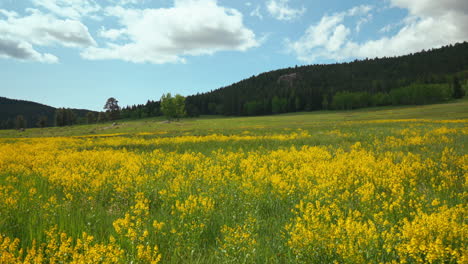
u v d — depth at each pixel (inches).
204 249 171.6
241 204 239.0
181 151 657.0
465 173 310.2
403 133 791.7
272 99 6658.5
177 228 190.9
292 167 401.4
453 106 3125.0
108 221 205.3
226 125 2347.4
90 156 521.3
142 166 423.8
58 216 207.0
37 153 609.3
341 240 157.1
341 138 767.7
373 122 1536.7
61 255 143.3
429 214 207.0
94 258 134.2
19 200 242.2
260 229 197.6
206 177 326.0
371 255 148.7
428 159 382.6
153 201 269.7
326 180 281.9
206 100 7480.3
